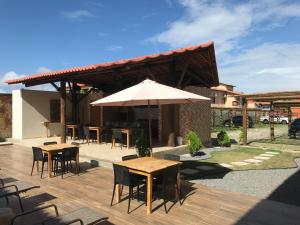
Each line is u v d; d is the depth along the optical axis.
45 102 16.88
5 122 17.05
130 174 5.73
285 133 26.08
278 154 13.12
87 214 3.98
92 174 8.34
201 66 11.76
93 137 14.43
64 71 11.88
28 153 12.32
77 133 15.70
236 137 22.02
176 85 10.46
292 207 5.73
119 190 5.96
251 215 5.32
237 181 8.12
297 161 11.64
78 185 7.21
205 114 15.32
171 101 7.45
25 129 15.88
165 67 11.84
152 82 6.66
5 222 3.79
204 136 15.16
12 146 14.61
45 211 5.48
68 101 18.48
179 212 5.46
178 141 12.41
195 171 9.26
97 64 10.74
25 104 15.89
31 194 6.50
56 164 8.73
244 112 17.05
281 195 6.83
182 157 11.52
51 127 16.97
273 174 9.02
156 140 13.83
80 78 14.16
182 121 13.12
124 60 9.78
